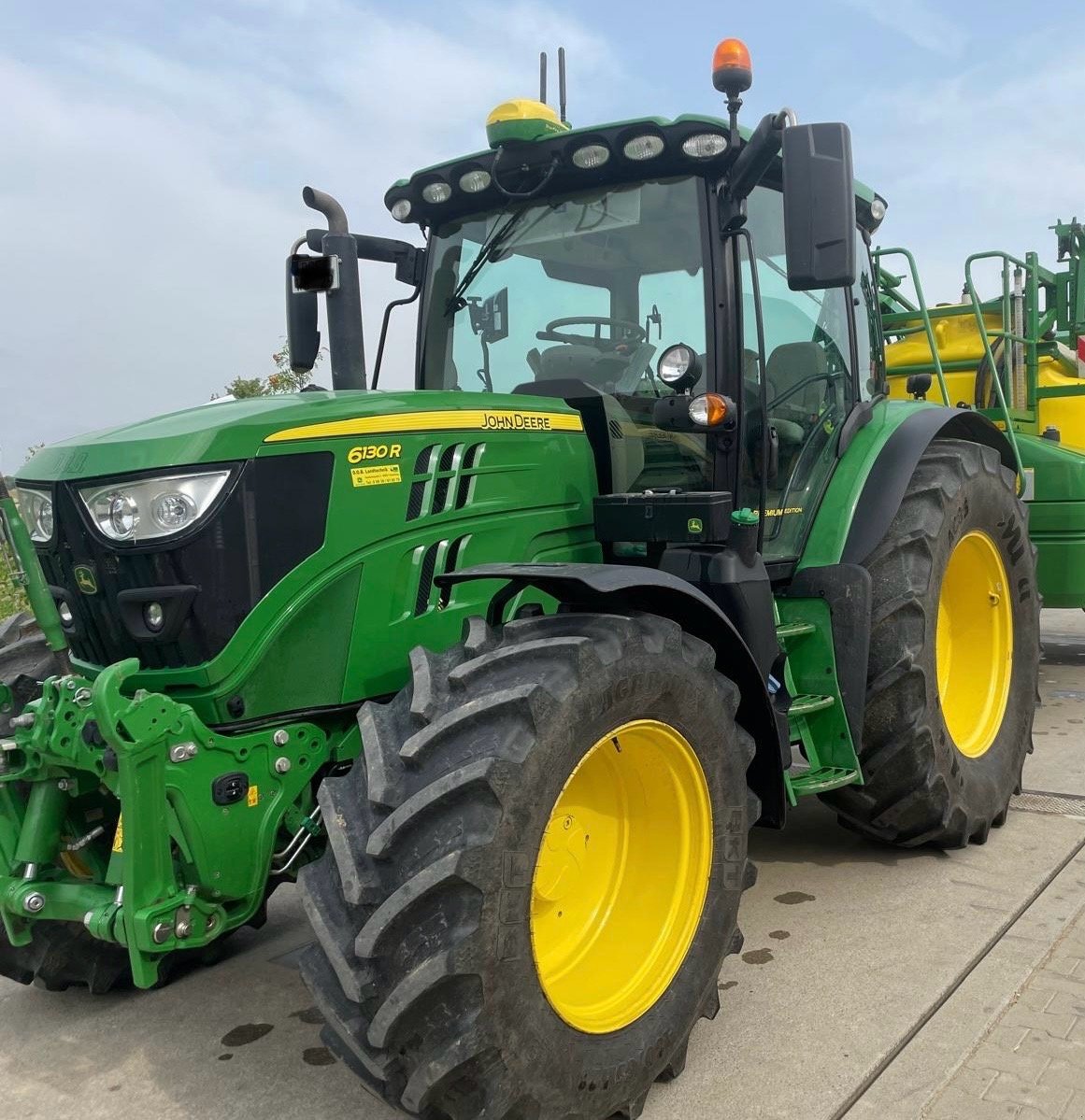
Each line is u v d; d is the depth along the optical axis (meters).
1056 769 4.63
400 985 1.92
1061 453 5.60
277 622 2.39
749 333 3.23
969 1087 2.34
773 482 3.32
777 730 2.80
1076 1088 2.32
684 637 2.50
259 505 2.37
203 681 2.33
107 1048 2.71
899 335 6.50
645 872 2.57
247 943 3.34
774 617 3.03
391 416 2.61
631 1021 2.30
